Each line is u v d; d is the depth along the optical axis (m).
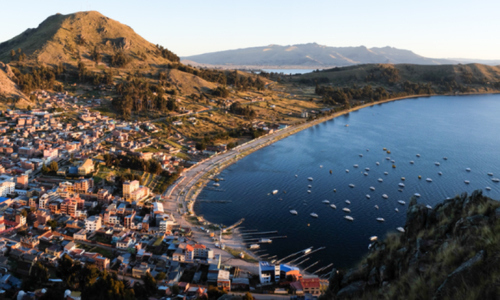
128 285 133.12
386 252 43.44
